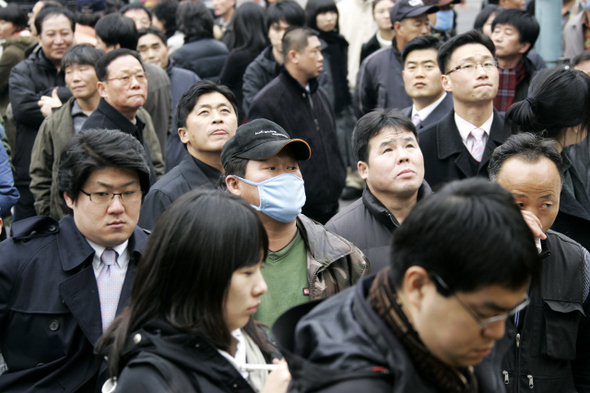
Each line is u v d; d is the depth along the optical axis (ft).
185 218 6.61
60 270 9.41
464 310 4.73
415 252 4.86
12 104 20.39
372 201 11.55
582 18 27.61
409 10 20.83
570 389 9.83
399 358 4.84
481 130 14.66
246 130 10.39
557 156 9.40
